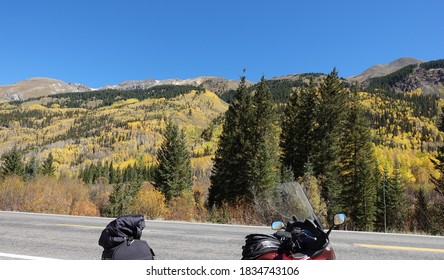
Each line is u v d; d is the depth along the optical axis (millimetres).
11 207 23328
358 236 10047
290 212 4531
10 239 9344
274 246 4227
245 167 37031
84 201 26688
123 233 4352
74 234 10188
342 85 44031
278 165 39375
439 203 21219
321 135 40875
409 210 32062
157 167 50094
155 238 9469
